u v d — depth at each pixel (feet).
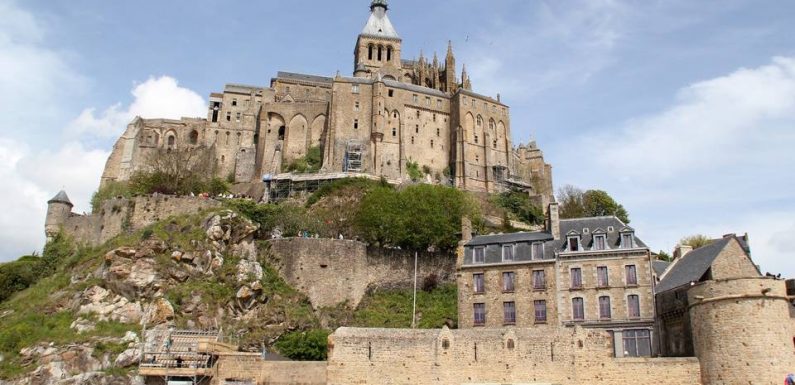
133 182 344.90
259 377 158.10
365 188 347.15
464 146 426.51
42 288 225.15
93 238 263.70
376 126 415.23
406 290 242.78
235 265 226.17
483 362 153.89
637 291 181.47
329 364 156.04
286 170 414.62
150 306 200.95
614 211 353.10
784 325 141.18
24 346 183.62
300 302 228.43
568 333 153.07
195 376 158.81
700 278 163.84
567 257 189.67
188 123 444.96
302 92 472.85
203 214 242.78
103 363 176.65
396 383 154.40
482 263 196.44
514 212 374.84
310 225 267.39
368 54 512.22
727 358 140.97
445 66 515.09
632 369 148.25
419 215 259.19
